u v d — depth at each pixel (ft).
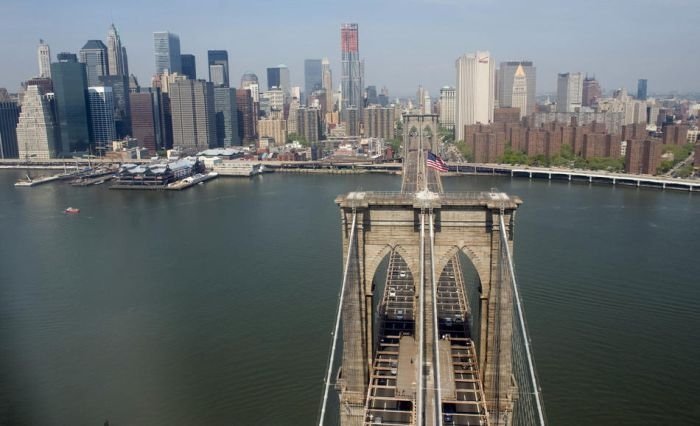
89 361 293.23
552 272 410.11
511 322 209.36
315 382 265.34
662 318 328.08
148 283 410.52
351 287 216.74
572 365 275.18
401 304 282.77
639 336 305.12
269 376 272.31
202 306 360.89
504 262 204.44
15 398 259.80
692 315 332.19
